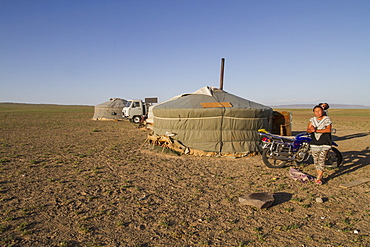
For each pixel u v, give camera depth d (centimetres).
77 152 956
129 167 724
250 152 880
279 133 1035
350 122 2806
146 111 2461
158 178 614
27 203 455
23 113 4741
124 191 521
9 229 361
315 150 570
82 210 427
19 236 341
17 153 927
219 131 869
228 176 632
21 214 409
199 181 589
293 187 550
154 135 1020
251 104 931
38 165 745
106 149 1023
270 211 426
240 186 555
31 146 1096
